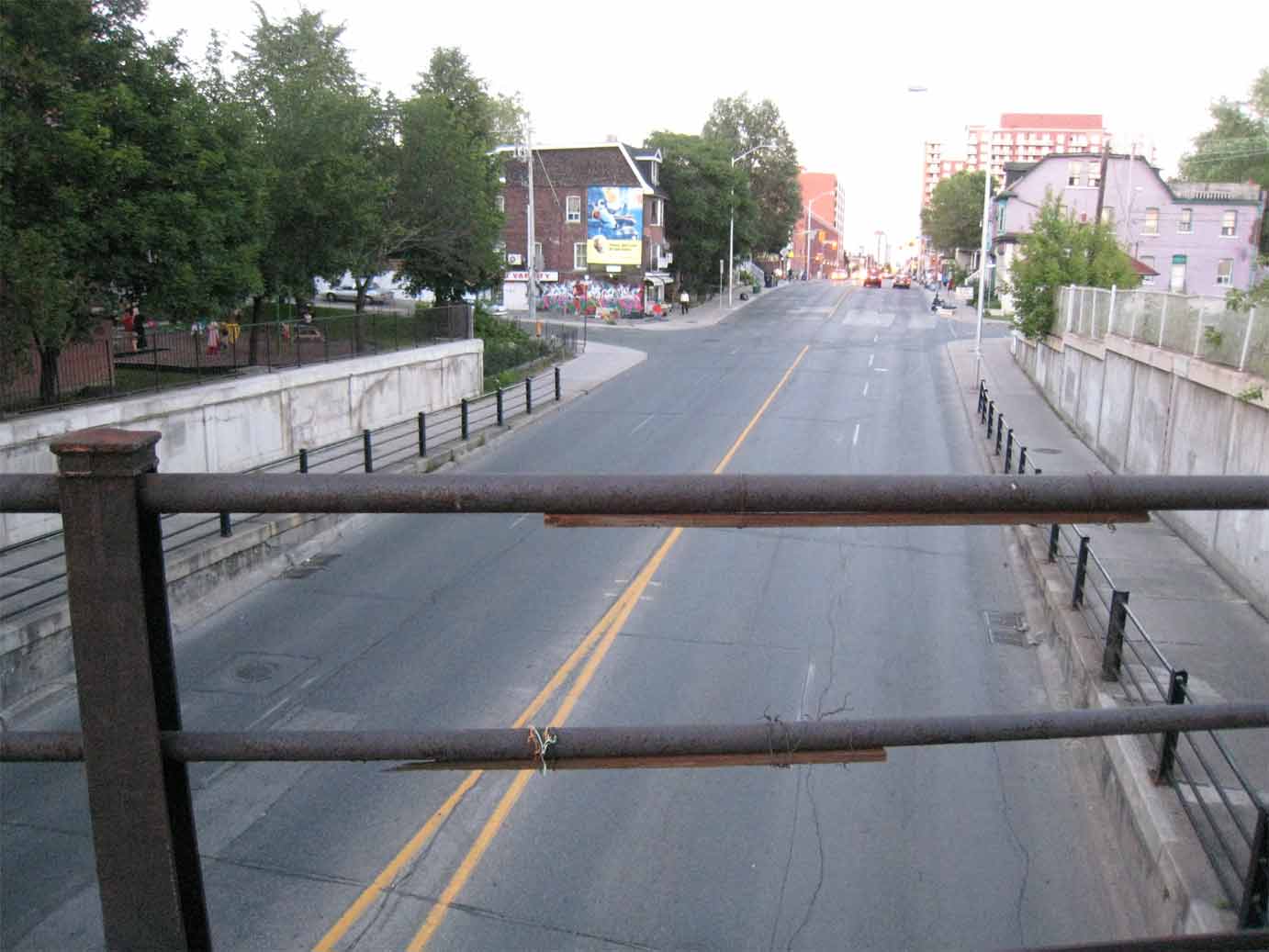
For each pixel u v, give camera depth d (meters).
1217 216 64.12
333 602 13.27
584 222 63.28
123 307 17.72
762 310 70.44
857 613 12.91
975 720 1.97
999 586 14.12
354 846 7.65
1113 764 8.17
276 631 12.23
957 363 41.75
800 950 6.54
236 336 22.23
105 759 1.75
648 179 65.19
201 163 17.00
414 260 35.47
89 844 7.69
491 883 7.20
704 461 22.64
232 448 18.78
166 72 17.34
